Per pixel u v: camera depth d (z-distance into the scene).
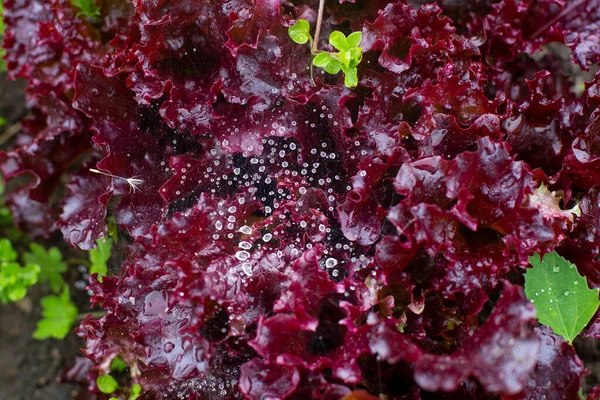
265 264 0.40
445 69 0.41
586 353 0.49
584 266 0.42
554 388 0.39
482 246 0.40
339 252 0.41
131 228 0.42
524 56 0.46
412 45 0.41
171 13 0.41
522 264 0.39
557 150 0.42
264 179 0.42
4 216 0.53
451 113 0.42
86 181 0.44
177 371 0.39
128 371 0.44
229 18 0.41
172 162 0.41
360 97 0.42
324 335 0.41
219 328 0.40
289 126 0.42
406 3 0.42
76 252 0.53
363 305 0.39
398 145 0.41
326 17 0.43
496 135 0.41
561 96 0.42
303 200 0.41
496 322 0.37
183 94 0.42
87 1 0.44
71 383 0.52
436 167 0.39
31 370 0.53
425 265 0.41
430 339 0.41
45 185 0.47
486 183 0.39
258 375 0.38
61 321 0.51
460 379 0.36
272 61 0.41
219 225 0.40
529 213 0.39
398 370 0.41
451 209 0.39
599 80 0.43
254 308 0.40
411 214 0.39
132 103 0.43
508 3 0.44
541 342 0.39
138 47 0.41
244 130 0.41
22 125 0.48
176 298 0.39
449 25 0.42
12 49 0.46
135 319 0.41
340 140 0.42
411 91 0.41
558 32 0.44
